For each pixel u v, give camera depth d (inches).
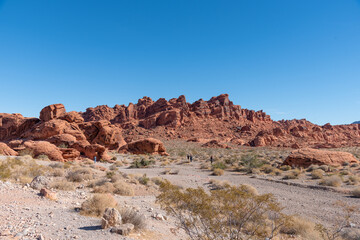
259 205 205.6
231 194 200.8
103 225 235.8
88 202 313.9
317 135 4473.4
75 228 230.5
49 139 1849.2
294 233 310.0
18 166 640.4
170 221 331.0
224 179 870.4
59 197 394.3
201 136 4443.9
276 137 3946.9
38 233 204.5
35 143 1363.2
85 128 2320.4
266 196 202.8
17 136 2420.0
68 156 1423.5
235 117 5748.0
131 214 263.3
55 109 2301.9
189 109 5689.0
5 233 193.5
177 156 2231.8
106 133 2319.1
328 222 378.9
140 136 4343.0
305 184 717.3
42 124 2071.9
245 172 1086.4
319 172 839.1
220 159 1786.4
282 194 601.3
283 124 6476.4
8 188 390.0
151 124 5064.0
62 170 707.4
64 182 503.5
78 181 623.5
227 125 5206.7
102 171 950.4
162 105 5723.4
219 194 202.2
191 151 2635.3
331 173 895.7
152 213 356.5
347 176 833.5
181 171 1145.4
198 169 1246.9
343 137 4933.6
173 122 4906.5
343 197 551.5
